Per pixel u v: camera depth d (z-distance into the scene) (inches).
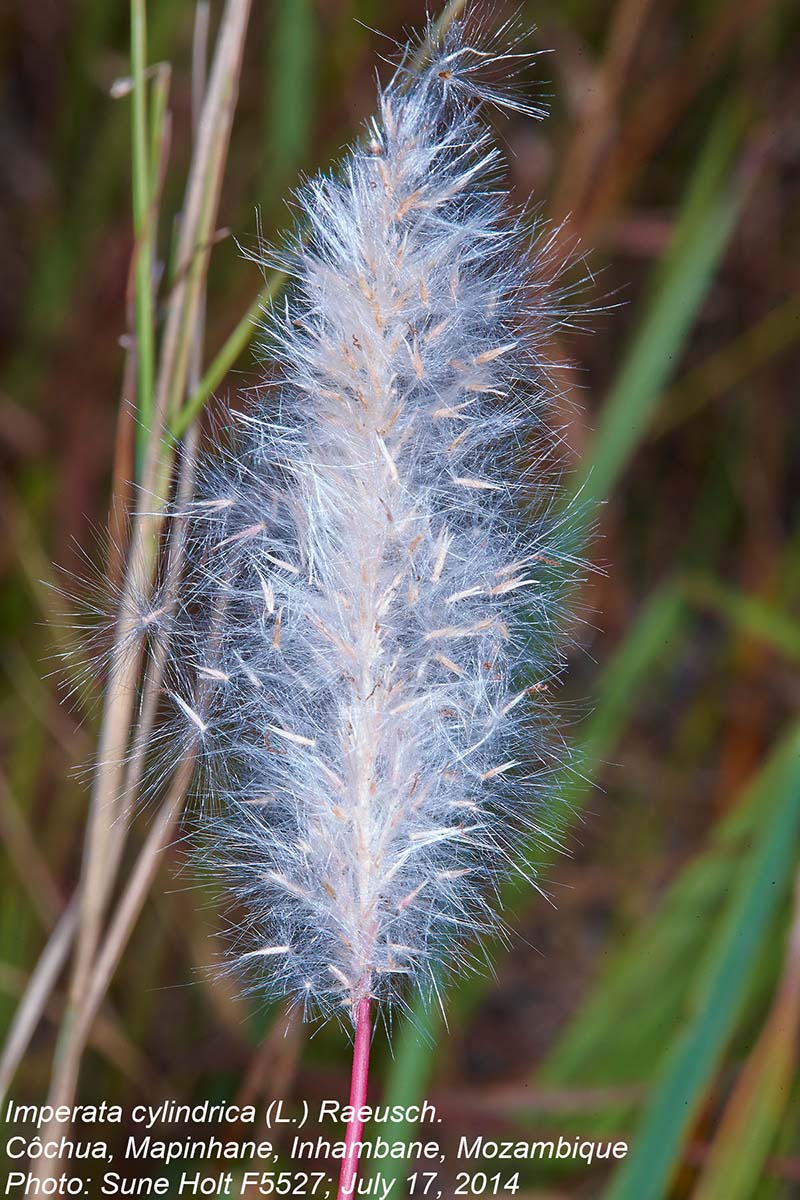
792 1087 15.3
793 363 23.3
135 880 13.4
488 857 13.1
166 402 13.5
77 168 23.0
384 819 12.7
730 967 13.9
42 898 17.2
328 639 12.7
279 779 12.9
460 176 12.7
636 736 22.3
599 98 18.2
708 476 23.2
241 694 12.9
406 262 12.6
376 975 12.8
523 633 13.1
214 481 13.0
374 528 12.7
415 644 12.8
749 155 16.3
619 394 15.6
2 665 19.0
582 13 21.4
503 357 12.9
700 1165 15.4
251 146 21.3
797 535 20.7
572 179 18.5
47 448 21.0
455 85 12.8
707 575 21.2
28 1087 17.0
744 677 20.6
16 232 24.6
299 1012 14.4
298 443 12.7
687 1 21.6
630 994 15.8
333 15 20.0
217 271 20.4
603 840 20.5
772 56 21.1
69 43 22.6
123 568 13.4
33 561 18.6
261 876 12.9
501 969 20.1
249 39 21.5
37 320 21.8
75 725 17.1
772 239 22.7
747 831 15.8
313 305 12.7
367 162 12.7
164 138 13.7
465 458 12.9
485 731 12.9
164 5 20.6
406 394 12.7
